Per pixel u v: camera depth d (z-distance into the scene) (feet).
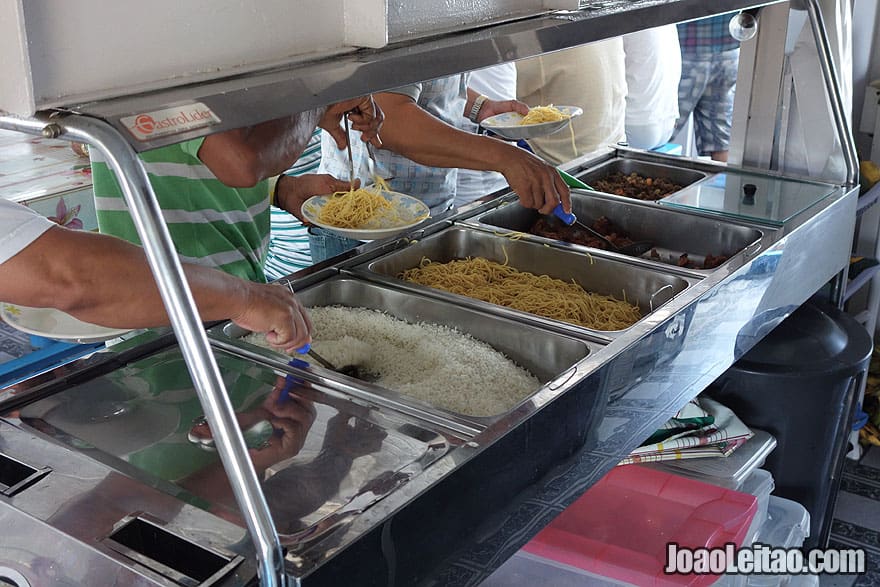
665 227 7.18
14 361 7.94
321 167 8.71
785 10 7.59
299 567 3.18
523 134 7.88
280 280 5.57
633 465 6.33
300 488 3.65
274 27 3.36
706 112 15.05
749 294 6.17
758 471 6.81
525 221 7.41
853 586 7.88
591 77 11.44
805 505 7.55
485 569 4.16
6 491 3.65
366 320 5.43
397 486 3.65
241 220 6.44
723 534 5.64
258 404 4.30
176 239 6.07
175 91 3.00
